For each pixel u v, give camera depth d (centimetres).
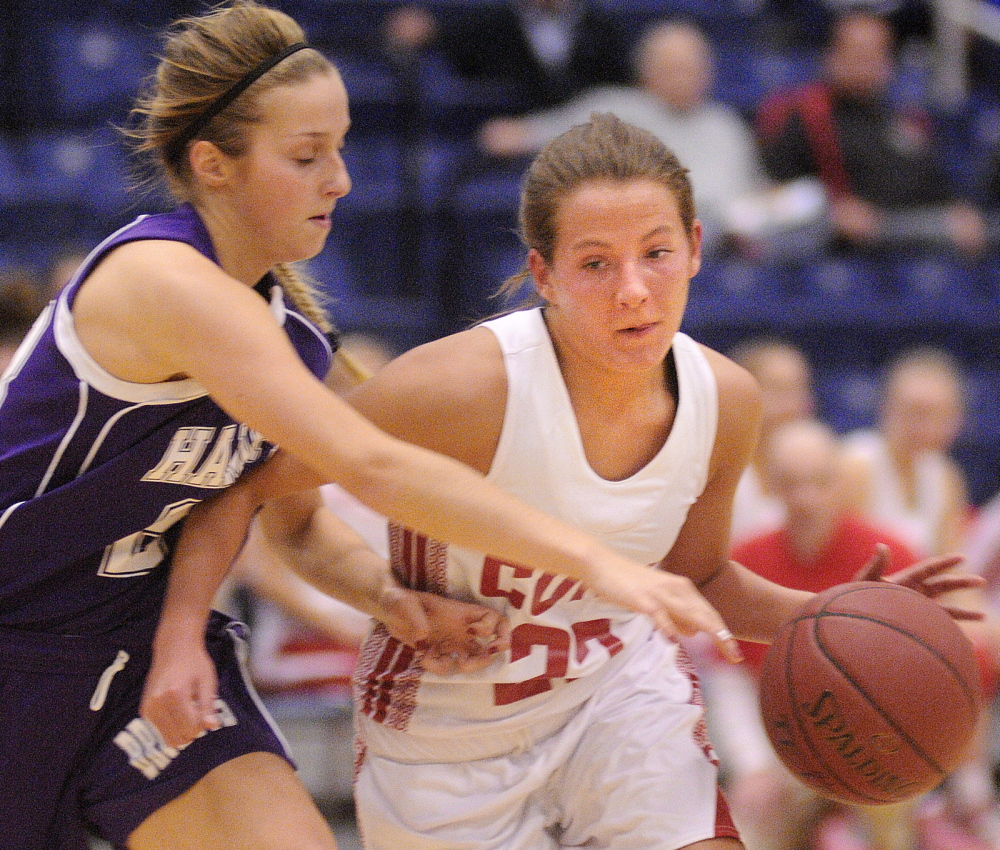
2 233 1834
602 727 641
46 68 2097
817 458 1121
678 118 1878
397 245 1892
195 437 595
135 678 629
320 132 591
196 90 591
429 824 635
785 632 598
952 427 1305
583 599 639
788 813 1112
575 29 2017
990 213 2070
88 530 598
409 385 596
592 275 570
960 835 1156
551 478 606
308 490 659
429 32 1978
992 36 2389
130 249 571
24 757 612
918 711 565
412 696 641
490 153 1820
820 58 2392
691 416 620
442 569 635
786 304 1830
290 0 2152
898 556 1111
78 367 578
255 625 1310
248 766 623
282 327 628
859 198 1905
